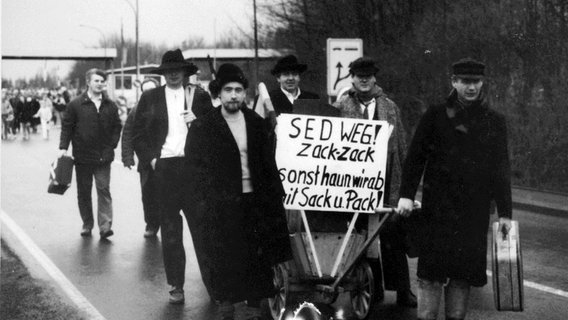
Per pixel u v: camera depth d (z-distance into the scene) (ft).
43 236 34.86
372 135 20.38
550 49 55.06
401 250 22.12
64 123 34.24
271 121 21.18
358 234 20.51
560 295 23.86
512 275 17.13
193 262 29.48
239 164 19.29
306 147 20.17
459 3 64.44
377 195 20.38
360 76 22.30
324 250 20.51
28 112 117.29
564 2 54.90
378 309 22.22
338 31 89.86
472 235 17.35
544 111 54.70
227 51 160.66
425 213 17.72
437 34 67.15
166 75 24.40
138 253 30.89
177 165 23.18
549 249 31.83
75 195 48.98
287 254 19.36
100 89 34.37
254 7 105.09
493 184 17.43
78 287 25.48
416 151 17.72
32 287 25.52
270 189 19.38
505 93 59.11
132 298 24.04
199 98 24.67
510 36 57.93
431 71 67.77
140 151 24.13
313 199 20.21
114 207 43.91
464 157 17.31
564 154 53.01
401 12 80.02
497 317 21.35
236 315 22.06
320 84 96.53
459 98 17.52
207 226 19.31
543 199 46.78
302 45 97.96
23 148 94.84
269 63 119.75
